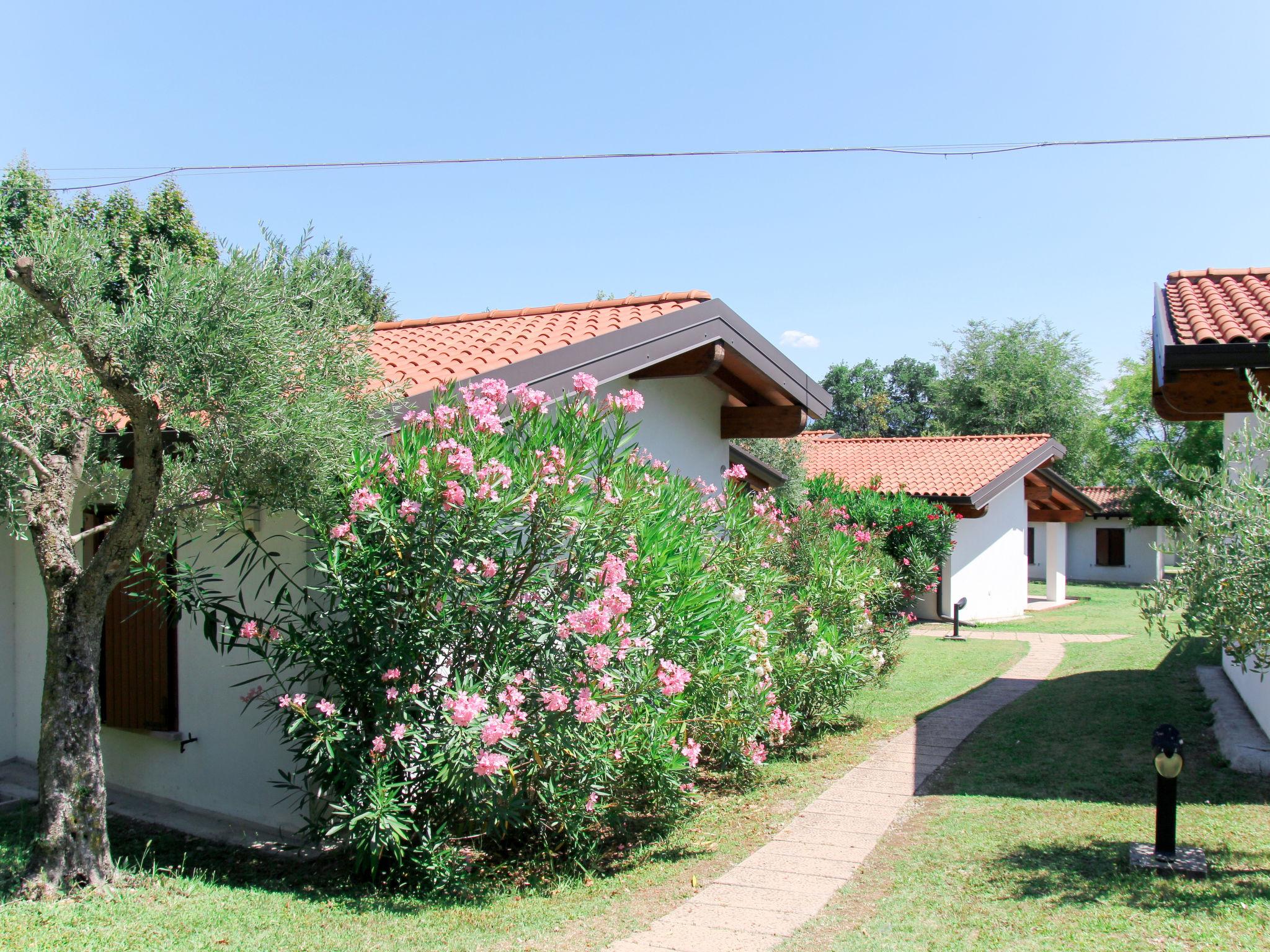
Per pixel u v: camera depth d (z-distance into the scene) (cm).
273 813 669
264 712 677
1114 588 3241
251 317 473
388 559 552
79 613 511
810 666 865
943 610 2084
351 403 570
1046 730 898
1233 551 463
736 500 812
